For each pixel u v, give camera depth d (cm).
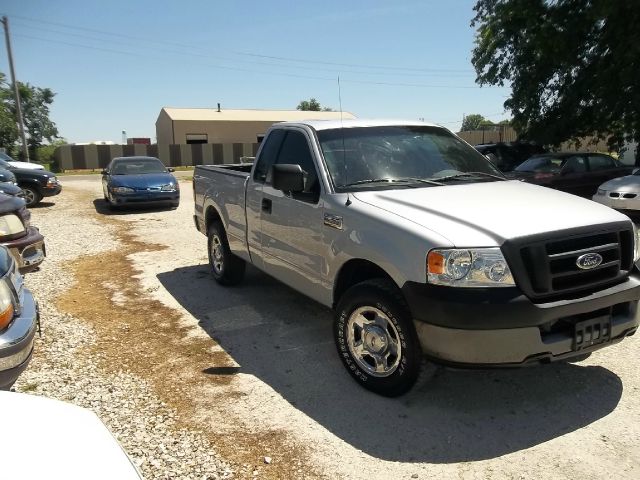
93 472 171
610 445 324
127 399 391
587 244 351
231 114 5203
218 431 348
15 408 202
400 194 410
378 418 361
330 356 460
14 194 798
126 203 1394
